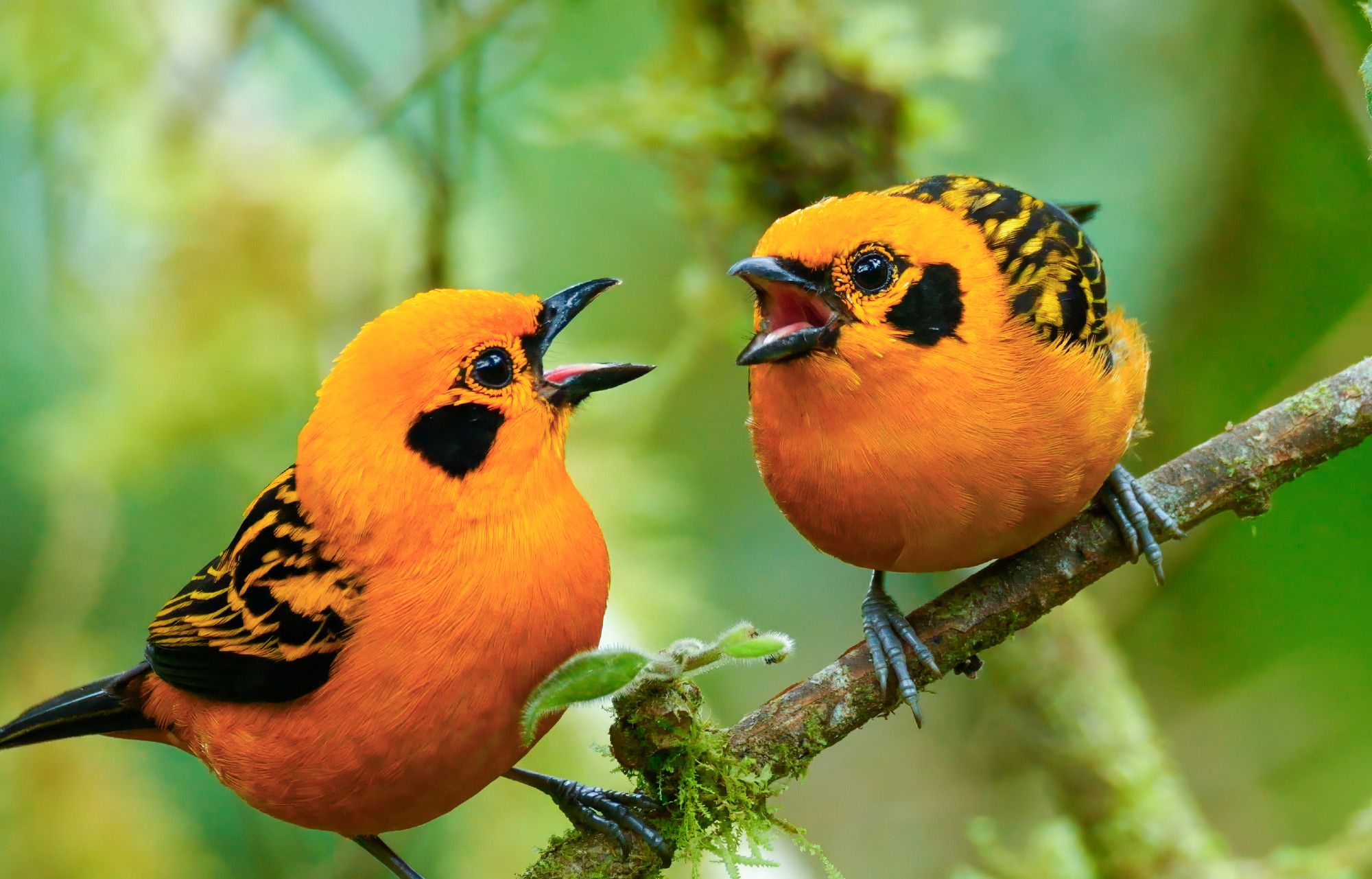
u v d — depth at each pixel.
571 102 11.17
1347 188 12.52
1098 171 12.73
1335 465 12.36
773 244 7.69
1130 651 13.00
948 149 11.55
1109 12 12.70
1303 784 12.53
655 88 11.20
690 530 12.87
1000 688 10.74
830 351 7.47
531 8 11.58
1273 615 12.60
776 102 11.08
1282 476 7.75
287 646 7.34
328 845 11.72
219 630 7.59
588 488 12.18
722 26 11.25
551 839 7.35
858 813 13.45
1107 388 7.63
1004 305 7.58
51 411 12.59
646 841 7.11
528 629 7.23
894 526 7.75
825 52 11.11
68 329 12.74
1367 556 12.27
